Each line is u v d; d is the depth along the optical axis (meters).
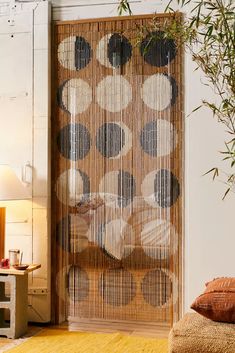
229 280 2.57
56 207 3.97
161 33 3.71
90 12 3.93
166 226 3.76
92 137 3.91
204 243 3.55
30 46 3.95
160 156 3.78
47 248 3.88
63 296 3.94
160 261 3.77
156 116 3.79
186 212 3.64
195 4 3.57
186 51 3.62
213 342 2.21
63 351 3.21
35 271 3.89
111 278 3.87
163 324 3.77
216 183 3.54
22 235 3.92
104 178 3.88
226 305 2.37
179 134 3.74
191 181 3.59
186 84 3.65
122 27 3.85
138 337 3.52
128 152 3.85
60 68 3.98
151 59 3.79
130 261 3.83
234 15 2.79
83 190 3.92
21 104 3.96
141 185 3.82
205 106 3.52
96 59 3.91
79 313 3.93
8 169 3.65
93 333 3.63
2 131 4.00
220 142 3.54
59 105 3.98
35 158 3.92
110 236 3.87
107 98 3.88
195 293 3.57
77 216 3.93
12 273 3.51
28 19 3.95
